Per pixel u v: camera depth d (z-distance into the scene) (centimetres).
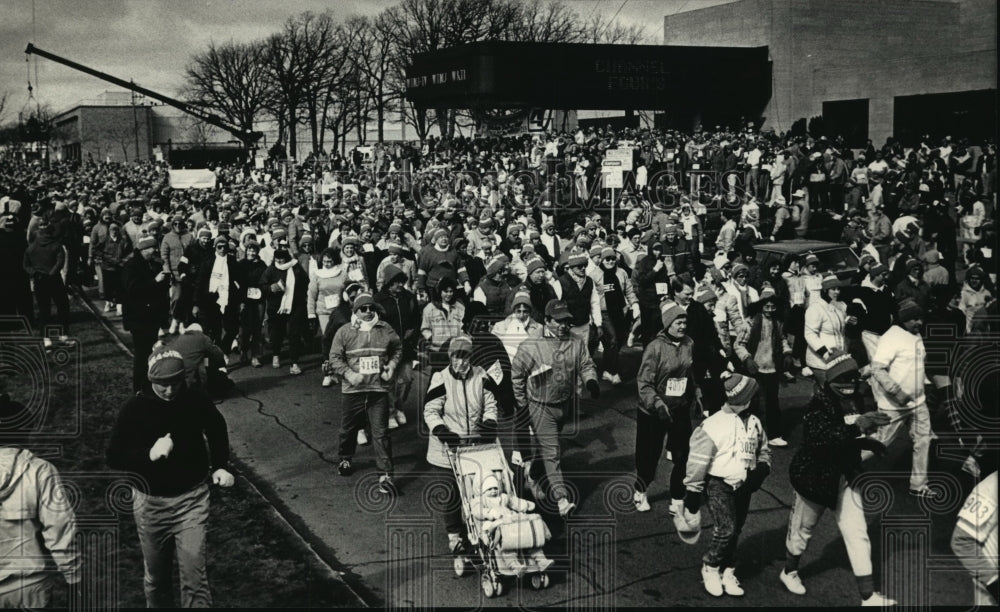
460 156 3412
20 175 5300
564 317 798
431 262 1387
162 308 1122
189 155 5616
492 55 3850
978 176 2408
